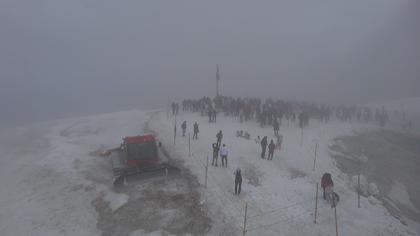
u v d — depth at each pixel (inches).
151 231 580.1
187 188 722.8
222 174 795.4
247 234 563.2
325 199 685.3
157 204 662.5
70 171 864.3
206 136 1123.9
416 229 664.4
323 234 572.1
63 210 684.1
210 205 649.0
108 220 627.8
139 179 769.6
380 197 788.6
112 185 770.2
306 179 799.1
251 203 661.9
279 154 959.0
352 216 635.5
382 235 579.2
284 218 615.2
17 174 887.7
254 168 839.7
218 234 563.5
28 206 709.9
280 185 751.7
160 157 831.1
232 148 991.0
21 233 616.1
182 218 610.5
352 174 919.7
